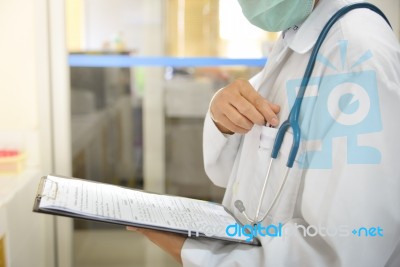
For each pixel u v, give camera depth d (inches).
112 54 81.0
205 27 82.9
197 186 85.8
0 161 59.9
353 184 25.5
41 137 66.2
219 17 79.0
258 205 32.5
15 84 64.4
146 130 86.4
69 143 69.4
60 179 32.2
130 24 87.0
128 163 87.2
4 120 65.1
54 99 67.2
